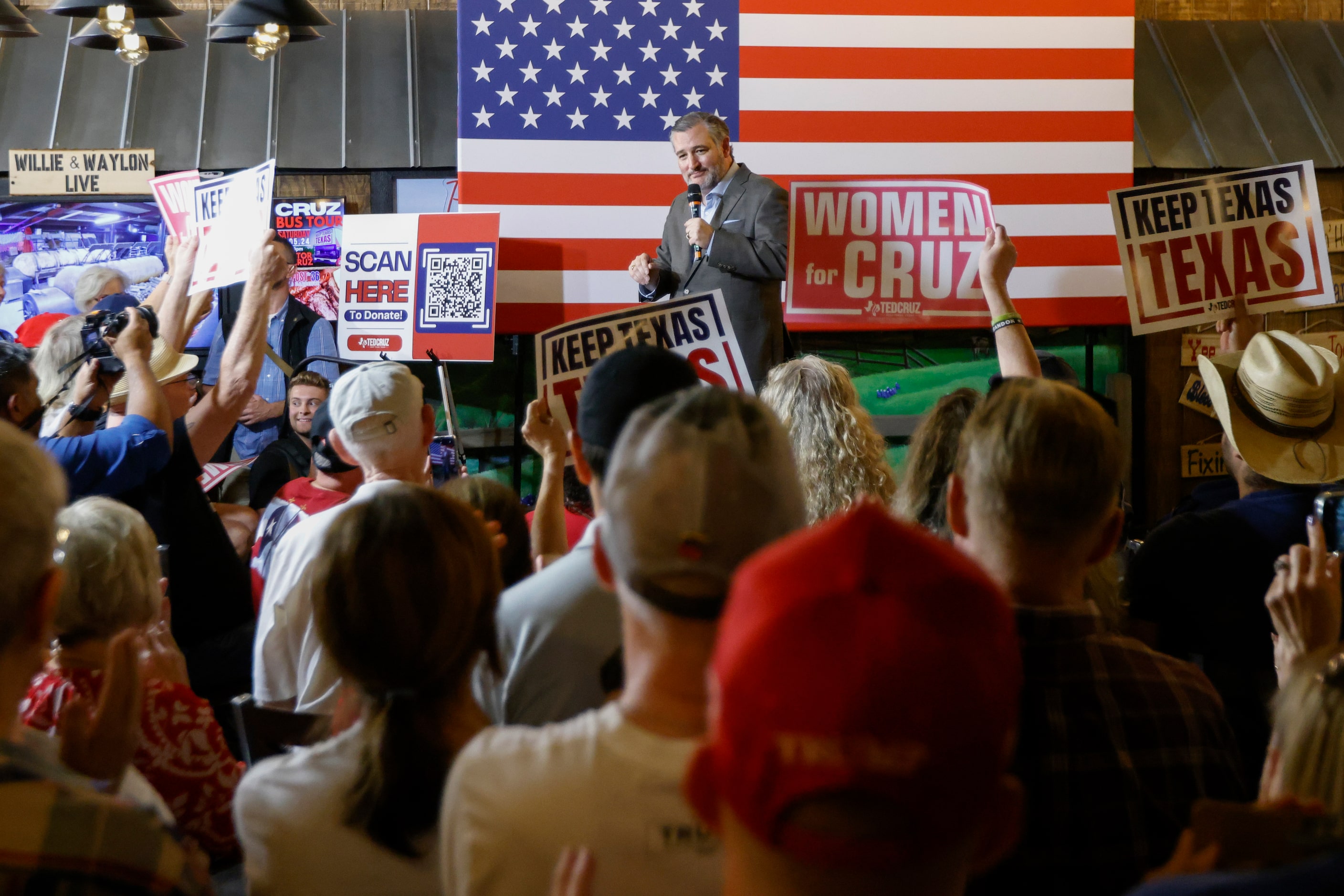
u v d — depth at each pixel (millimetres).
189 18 6062
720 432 1066
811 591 755
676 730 1064
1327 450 2551
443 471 4707
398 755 1288
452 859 1109
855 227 5215
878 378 5805
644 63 5375
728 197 5152
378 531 1335
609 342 3307
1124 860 1312
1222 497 2732
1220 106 6047
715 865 1046
